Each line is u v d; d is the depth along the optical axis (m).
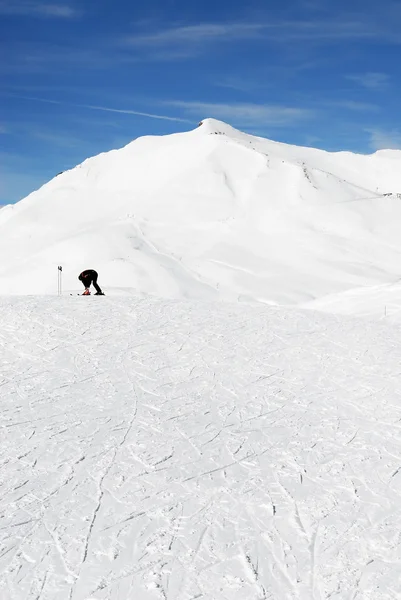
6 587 6.91
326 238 106.00
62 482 9.45
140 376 14.81
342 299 44.59
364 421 12.18
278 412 12.64
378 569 7.21
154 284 78.88
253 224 115.06
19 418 12.10
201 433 11.46
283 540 7.88
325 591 6.83
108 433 11.40
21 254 115.19
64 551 7.61
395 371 15.31
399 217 114.06
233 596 6.75
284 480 9.58
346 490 9.23
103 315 20.08
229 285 82.25
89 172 162.25
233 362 15.86
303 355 16.47
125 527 8.18
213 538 7.92
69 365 15.52
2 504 8.77
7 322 18.97
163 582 7.00
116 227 110.56
